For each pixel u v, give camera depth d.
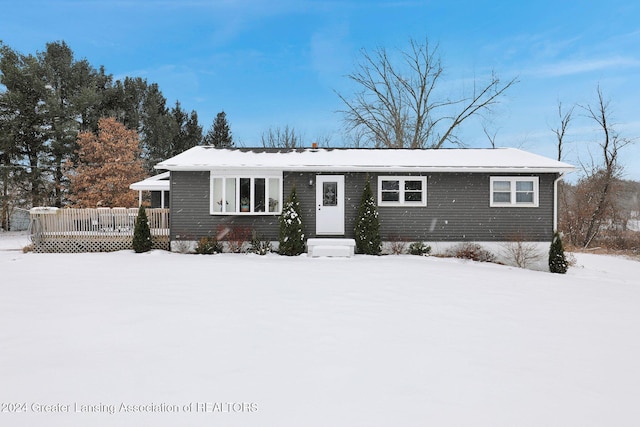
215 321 5.89
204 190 14.98
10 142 26.47
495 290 8.70
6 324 5.66
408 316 6.39
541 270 14.81
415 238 15.11
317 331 5.51
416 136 28.72
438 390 3.77
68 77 30.05
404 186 15.18
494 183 15.18
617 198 28.48
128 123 33.38
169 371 4.09
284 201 15.03
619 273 14.83
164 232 15.36
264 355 4.58
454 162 15.20
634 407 3.52
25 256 13.47
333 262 12.45
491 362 4.51
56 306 6.68
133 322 5.79
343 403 3.47
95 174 28.00
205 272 10.23
